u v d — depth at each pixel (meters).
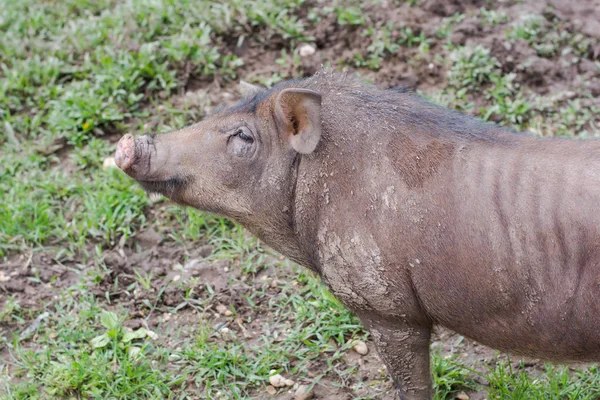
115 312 8.62
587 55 10.94
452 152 6.17
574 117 10.19
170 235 9.45
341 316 8.38
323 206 6.47
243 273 9.01
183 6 11.70
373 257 6.29
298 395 7.75
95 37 11.41
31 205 9.64
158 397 7.68
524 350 6.29
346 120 6.44
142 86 10.98
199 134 6.77
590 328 5.82
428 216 6.11
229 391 7.82
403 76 10.84
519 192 5.89
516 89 10.63
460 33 11.13
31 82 11.06
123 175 9.92
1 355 8.27
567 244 5.72
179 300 8.76
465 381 7.73
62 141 10.49
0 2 12.43
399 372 6.85
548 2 11.59
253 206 6.79
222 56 11.25
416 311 6.47
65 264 9.27
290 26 11.30
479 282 6.03
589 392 7.49
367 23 11.40
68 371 7.81
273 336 8.34
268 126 6.64
